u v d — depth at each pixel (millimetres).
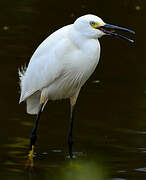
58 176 9914
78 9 22172
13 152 10938
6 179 9672
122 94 14617
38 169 10172
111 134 12008
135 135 11945
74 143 11547
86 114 13195
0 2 22812
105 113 13258
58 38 10641
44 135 11891
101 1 23219
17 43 18328
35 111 11750
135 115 13148
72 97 11508
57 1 23281
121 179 9805
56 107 13750
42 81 10945
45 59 10781
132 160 10750
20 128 12109
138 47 18844
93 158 10828
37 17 21156
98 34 10219
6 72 15680
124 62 17406
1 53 17297
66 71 10688
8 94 14148
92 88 15086
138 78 16000
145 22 20875
